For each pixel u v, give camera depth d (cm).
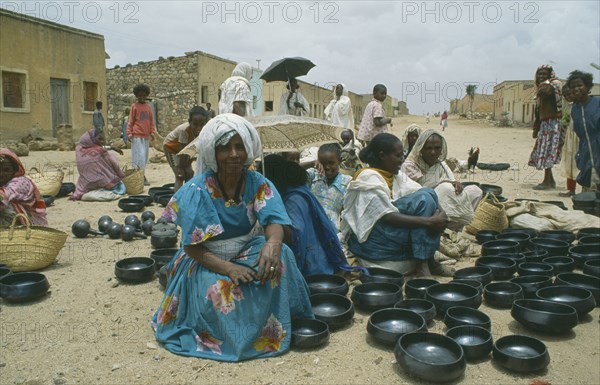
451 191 502
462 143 2183
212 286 314
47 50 1992
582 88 706
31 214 538
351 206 461
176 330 330
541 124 900
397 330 338
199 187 319
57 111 2078
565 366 304
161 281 427
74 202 838
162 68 2591
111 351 323
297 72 815
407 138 673
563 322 334
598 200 644
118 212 757
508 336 322
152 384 285
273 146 465
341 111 1072
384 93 1027
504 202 634
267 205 327
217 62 2697
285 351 321
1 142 1827
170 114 2595
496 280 446
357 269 434
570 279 418
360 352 322
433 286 395
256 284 317
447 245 527
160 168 1347
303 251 417
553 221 599
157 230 552
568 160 840
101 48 2252
